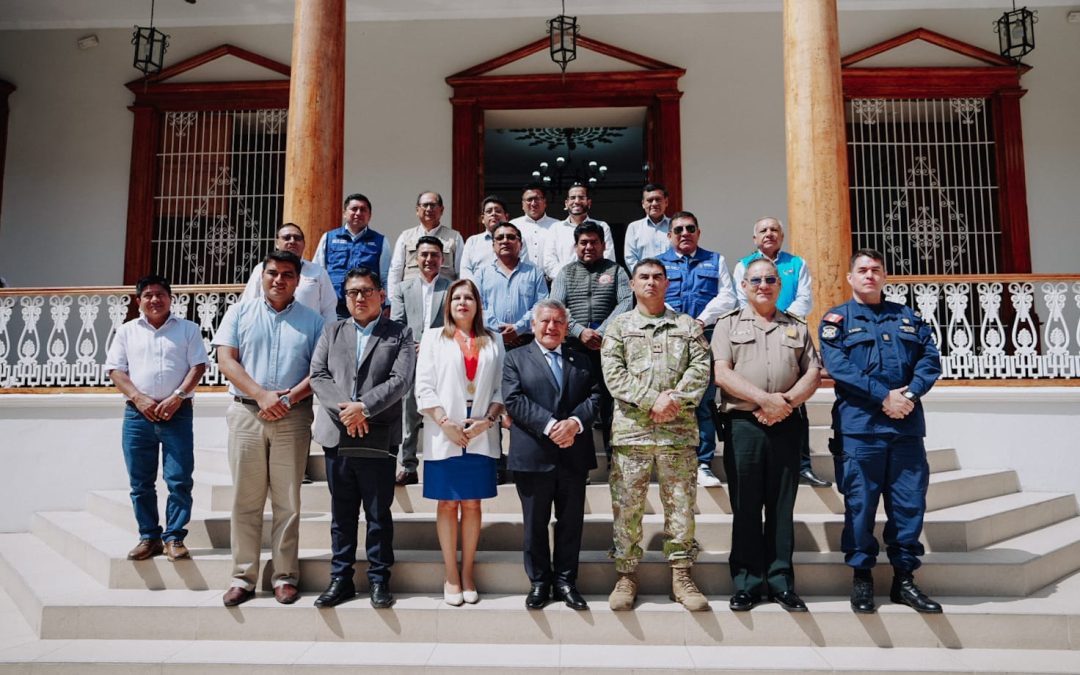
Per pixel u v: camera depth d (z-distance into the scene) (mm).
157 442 4027
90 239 8352
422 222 5062
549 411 3512
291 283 3754
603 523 4008
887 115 8352
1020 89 8148
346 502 3557
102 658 3225
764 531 3521
